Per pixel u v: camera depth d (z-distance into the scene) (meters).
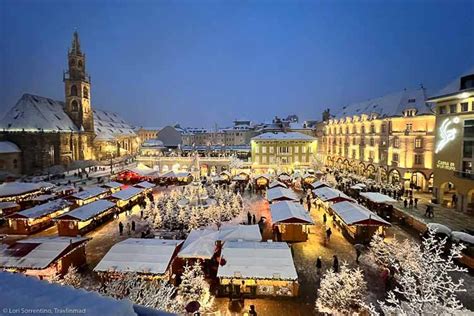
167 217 31.94
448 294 18.14
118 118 129.88
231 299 18.08
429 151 48.12
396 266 14.16
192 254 20.58
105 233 30.52
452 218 32.34
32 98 79.94
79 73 89.62
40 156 71.50
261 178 52.69
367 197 37.03
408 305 9.98
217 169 71.38
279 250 20.20
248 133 135.00
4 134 69.06
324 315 16.52
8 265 19.00
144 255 19.88
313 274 21.41
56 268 19.95
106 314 2.62
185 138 139.62
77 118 89.50
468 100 35.06
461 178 35.00
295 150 68.75
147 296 13.65
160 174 59.53
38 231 31.56
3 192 39.97
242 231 24.50
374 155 59.00
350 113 77.31
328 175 55.56
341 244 27.06
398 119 52.38
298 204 33.59
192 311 12.99
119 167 80.19
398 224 33.12
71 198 38.06
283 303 17.88
